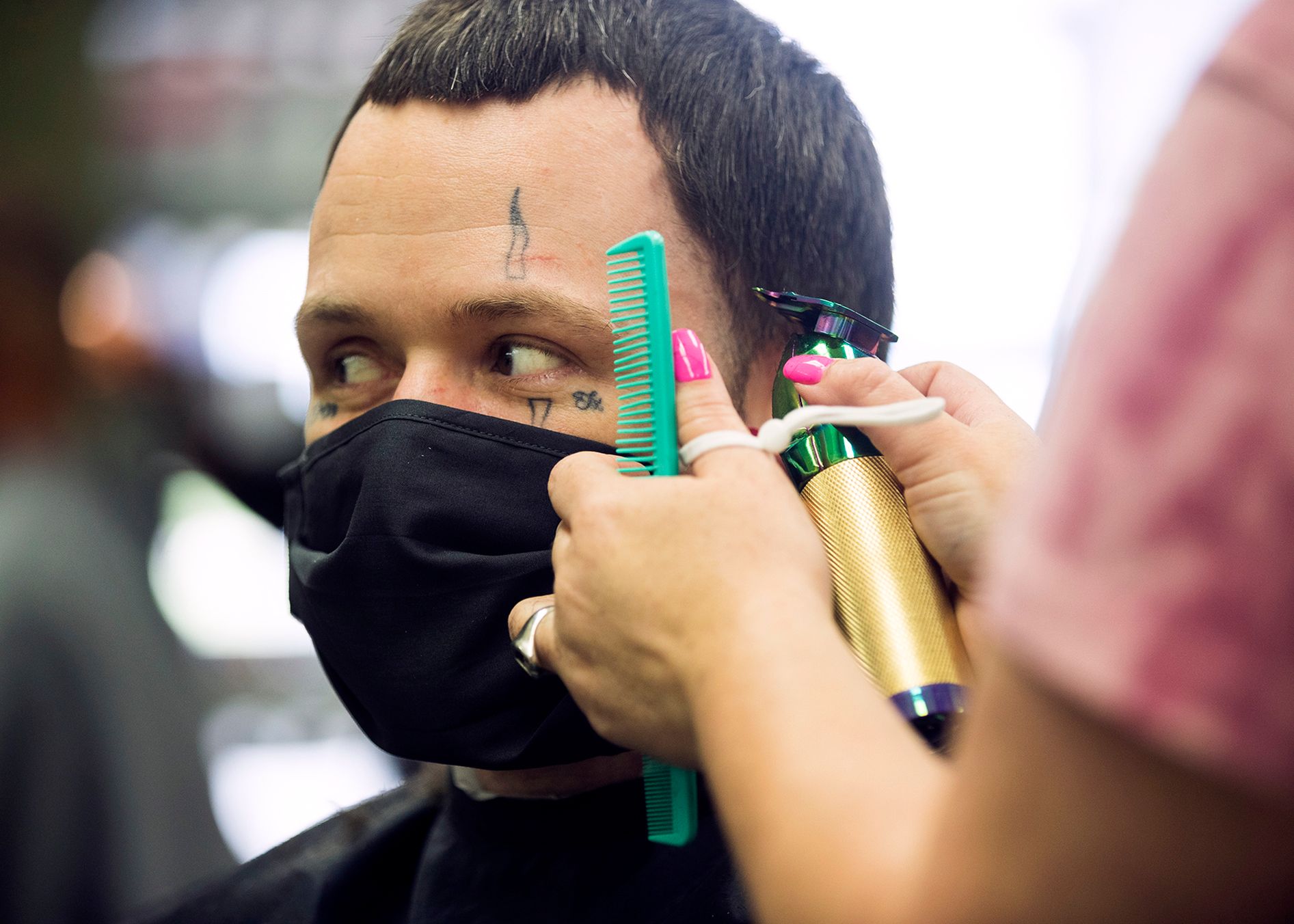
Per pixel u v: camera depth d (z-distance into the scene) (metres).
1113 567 0.41
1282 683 0.39
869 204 1.21
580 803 1.07
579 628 0.68
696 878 1.01
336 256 1.05
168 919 1.35
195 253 3.33
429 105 1.04
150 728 1.59
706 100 1.08
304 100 3.76
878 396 0.85
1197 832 0.40
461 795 1.15
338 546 1.04
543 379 1.02
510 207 1.00
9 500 1.60
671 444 0.74
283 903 1.31
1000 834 0.44
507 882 1.09
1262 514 0.39
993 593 0.45
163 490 1.93
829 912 0.48
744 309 1.10
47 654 1.53
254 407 2.20
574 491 0.71
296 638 3.46
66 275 1.67
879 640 0.80
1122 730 0.40
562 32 1.05
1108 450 0.42
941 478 0.84
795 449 0.88
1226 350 0.40
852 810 0.50
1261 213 0.40
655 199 1.04
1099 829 0.41
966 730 0.48
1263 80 0.41
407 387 1.03
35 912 1.47
